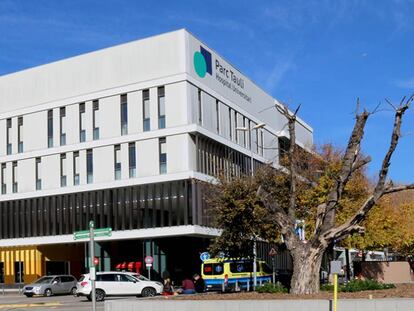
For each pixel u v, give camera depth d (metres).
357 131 20.55
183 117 51.47
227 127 58.53
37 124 59.31
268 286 22.20
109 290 35.94
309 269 20.33
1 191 61.00
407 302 16.48
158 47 53.31
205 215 50.19
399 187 19.88
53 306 33.53
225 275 38.38
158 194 51.66
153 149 52.38
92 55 56.59
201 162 52.50
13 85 61.41
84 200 55.31
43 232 57.25
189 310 18.62
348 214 38.53
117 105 54.69
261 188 21.44
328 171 34.28
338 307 16.75
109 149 54.59
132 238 52.59
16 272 60.69
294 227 21.16
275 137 71.31
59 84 58.38
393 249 54.12
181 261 54.28
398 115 19.41
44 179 58.12
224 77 59.06
